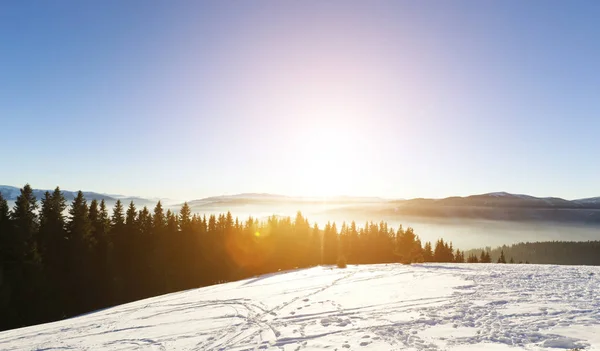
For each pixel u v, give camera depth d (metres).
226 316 19.80
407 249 73.69
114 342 16.52
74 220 46.66
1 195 38.84
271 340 14.16
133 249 53.69
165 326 18.84
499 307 15.67
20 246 38.50
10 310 36.47
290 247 80.38
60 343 17.33
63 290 42.81
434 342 11.56
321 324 15.74
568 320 12.81
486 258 101.69
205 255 64.31
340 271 38.28
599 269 28.27
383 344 11.91
